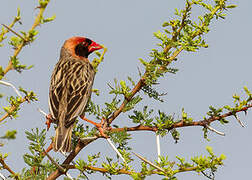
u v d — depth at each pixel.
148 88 8.63
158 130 8.46
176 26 8.70
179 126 8.35
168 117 8.49
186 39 8.48
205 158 6.98
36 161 8.00
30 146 8.05
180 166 7.03
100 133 8.38
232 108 7.98
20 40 6.05
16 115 7.59
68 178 7.06
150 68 8.36
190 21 8.73
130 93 8.64
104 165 8.08
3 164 7.55
